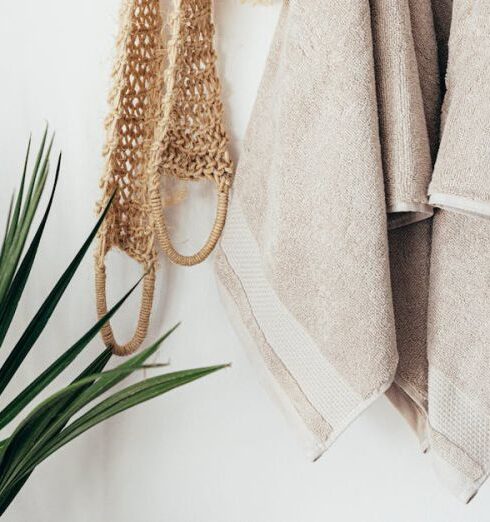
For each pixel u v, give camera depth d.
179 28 0.94
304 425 0.96
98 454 1.13
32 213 0.91
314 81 0.88
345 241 0.88
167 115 0.96
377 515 1.12
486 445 0.91
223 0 1.02
